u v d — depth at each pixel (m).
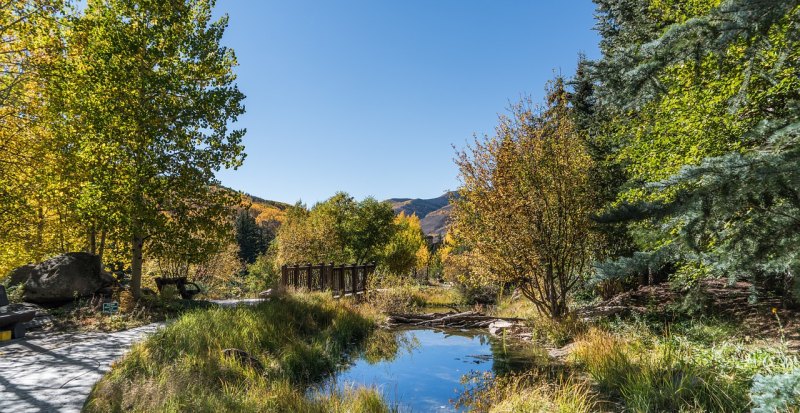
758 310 9.13
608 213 2.96
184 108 12.35
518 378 7.38
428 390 7.45
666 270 13.93
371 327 13.87
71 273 11.81
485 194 11.60
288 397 6.08
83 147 11.66
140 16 12.22
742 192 2.57
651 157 9.17
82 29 12.50
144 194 11.89
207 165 12.83
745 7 2.68
